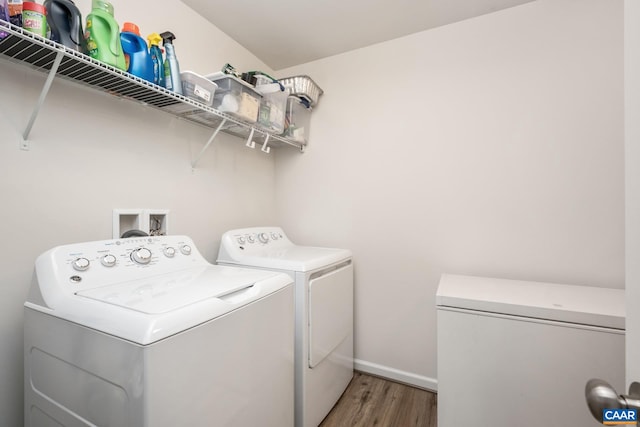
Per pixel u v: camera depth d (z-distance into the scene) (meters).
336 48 2.17
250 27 1.93
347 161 2.21
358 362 2.15
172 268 1.28
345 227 2.21
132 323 0.74
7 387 1.06
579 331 1.13
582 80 1.57
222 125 1.68
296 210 2.40
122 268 1.12
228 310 0.94
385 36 2.02
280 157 2.48
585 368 1.12
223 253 1.75
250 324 1.03
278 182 2.49
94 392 0.80
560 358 1.16
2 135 1.04
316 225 2.32
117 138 1.38
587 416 1.12
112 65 1.08
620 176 1.50
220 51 1.95
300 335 1.46
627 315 0.47
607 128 1.53
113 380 0.76
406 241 2.01
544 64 1.65
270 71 2.44
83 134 1.26
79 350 0.83
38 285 0.96
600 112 1.54
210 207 1.89
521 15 1.70
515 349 1.22
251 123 1.74
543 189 1.65
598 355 1.11
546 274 1.65
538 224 1.67
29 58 1.00
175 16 1.65
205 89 1.45
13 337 1.07
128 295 0.93
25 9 0.88
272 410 1.15
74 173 1.23
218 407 0.90
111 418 0.76
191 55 1.75
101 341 0.78
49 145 1.16
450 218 1.88
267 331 1.12
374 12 1.78
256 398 1.06
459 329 1.31
